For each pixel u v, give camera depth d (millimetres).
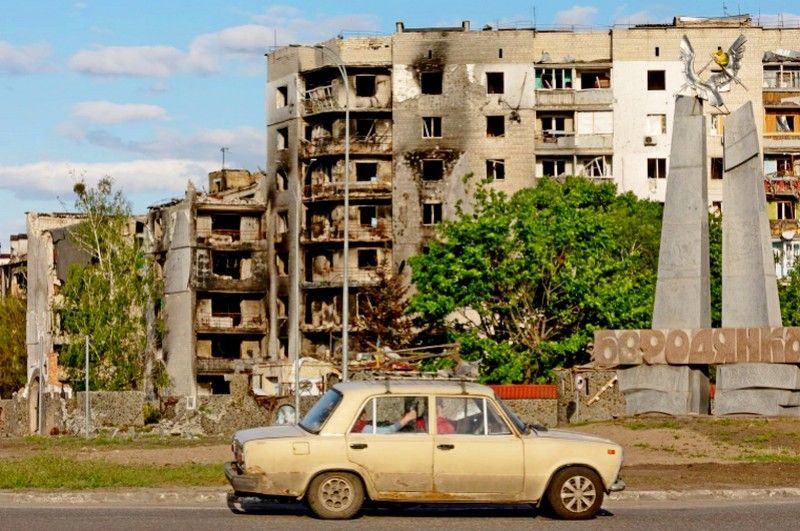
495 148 99312
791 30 102312
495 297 74312
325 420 22016
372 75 100312
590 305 71625
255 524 21016
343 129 99938
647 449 41656
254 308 102750
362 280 98125
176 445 48906
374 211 99938
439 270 75000
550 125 100375
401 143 99562
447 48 99812
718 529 21172
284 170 102812
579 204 87562
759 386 51062
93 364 92000
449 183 98938
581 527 21250
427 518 22297
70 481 27609
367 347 90250
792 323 84688
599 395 61562
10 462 32938
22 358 115875
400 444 21906
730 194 51438
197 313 100625
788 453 40062
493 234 73625
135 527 20500
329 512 21781
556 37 100438
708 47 100188
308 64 102375
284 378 89188
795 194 100062
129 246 96375
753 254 51062
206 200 101500
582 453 22312
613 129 99625
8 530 20047
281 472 21641
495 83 99875
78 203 97562
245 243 102500
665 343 51719
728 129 51656
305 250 100875
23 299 120062
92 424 69812
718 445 41938
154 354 101250
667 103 99812
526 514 23328
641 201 92875
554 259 73438
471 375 52344
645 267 86500
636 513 23766
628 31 99875
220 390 101000
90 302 92688
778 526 21609
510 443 22125
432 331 88062
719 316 80688
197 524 20938
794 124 101500
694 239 51438
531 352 71812
